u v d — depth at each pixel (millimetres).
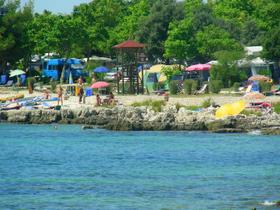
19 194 149375
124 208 137500
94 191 151875
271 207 137000
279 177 165875
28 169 179125
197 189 153250
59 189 153875
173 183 159625
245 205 139000
